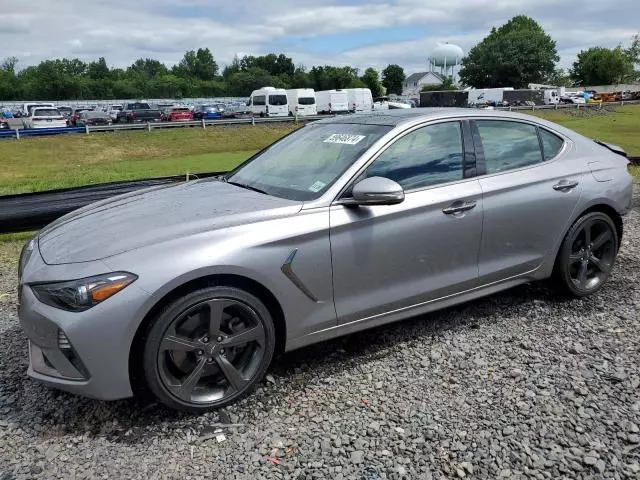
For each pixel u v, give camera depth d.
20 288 3.05
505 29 129.12
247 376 3.17
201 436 2.91
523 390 3.25
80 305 2.77
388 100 70.38
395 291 3.60
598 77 110.19
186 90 100.75
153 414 3.10
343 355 3.72
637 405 3.08
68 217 3.67
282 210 3.25
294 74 120.00
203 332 3.03
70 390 2.91
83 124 39.84
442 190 3.71
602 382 3.32
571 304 4.46
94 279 2.78
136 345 2.89
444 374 3.46
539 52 106.56
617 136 29.25
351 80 104.69
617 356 3.62
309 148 3.96
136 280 2.80
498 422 2.96
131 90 96.31
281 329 3.33
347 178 3.44
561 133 4.51
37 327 2.89
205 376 3.10
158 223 3.14
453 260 3.79
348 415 3.06
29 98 90.38
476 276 3.93
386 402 3.18
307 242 3.22
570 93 78.06
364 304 3.50
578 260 4.44
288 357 3.71
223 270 2.96
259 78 104.44
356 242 3.38
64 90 91.62
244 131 35.75
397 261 3.55
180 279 2.85
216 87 103.50
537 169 4.20
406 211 3.53
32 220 7.14
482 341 3.87
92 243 3.02
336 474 2.60
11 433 2.95
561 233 4.27
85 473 2.64
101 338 2.77
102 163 26.59
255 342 3.18
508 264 4.07
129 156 29.06
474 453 2.73
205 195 3.65
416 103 63.12
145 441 2.87
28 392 3.33
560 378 3.37
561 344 3.80
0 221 6.91
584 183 4.34
